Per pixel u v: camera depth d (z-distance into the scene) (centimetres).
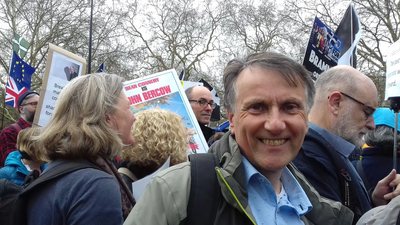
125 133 157
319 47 279
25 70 556
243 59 123
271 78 114
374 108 187
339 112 185
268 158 115
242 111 118
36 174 202
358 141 188
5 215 132
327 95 190
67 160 135
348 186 160
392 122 228
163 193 107
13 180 259
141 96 269
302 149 164
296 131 116
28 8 1466
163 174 113
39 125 235
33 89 1493
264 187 122
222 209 107
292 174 141
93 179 125
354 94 183
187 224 104
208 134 384
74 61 258
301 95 118
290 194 134
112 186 128
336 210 135
